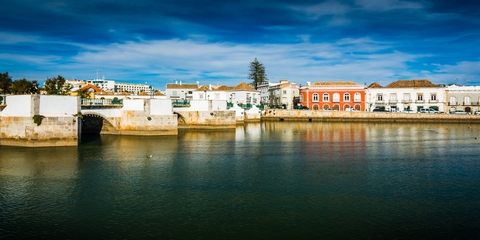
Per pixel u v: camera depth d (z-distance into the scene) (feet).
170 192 91.86
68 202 84.02
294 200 85.76
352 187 96.32
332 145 172.35
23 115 148.97
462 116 322.96
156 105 202.49
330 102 386.52
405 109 380.58
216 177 106.52
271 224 71.92
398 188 95.45
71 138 156.15
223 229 69.67
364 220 73.87
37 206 81.35
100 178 104.68
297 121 350.43
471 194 90.17
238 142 181.06
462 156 142.10
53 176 106.32
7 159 127.65
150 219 74.33
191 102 254.88
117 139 184.24
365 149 159.63
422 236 66.95
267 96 473.26
